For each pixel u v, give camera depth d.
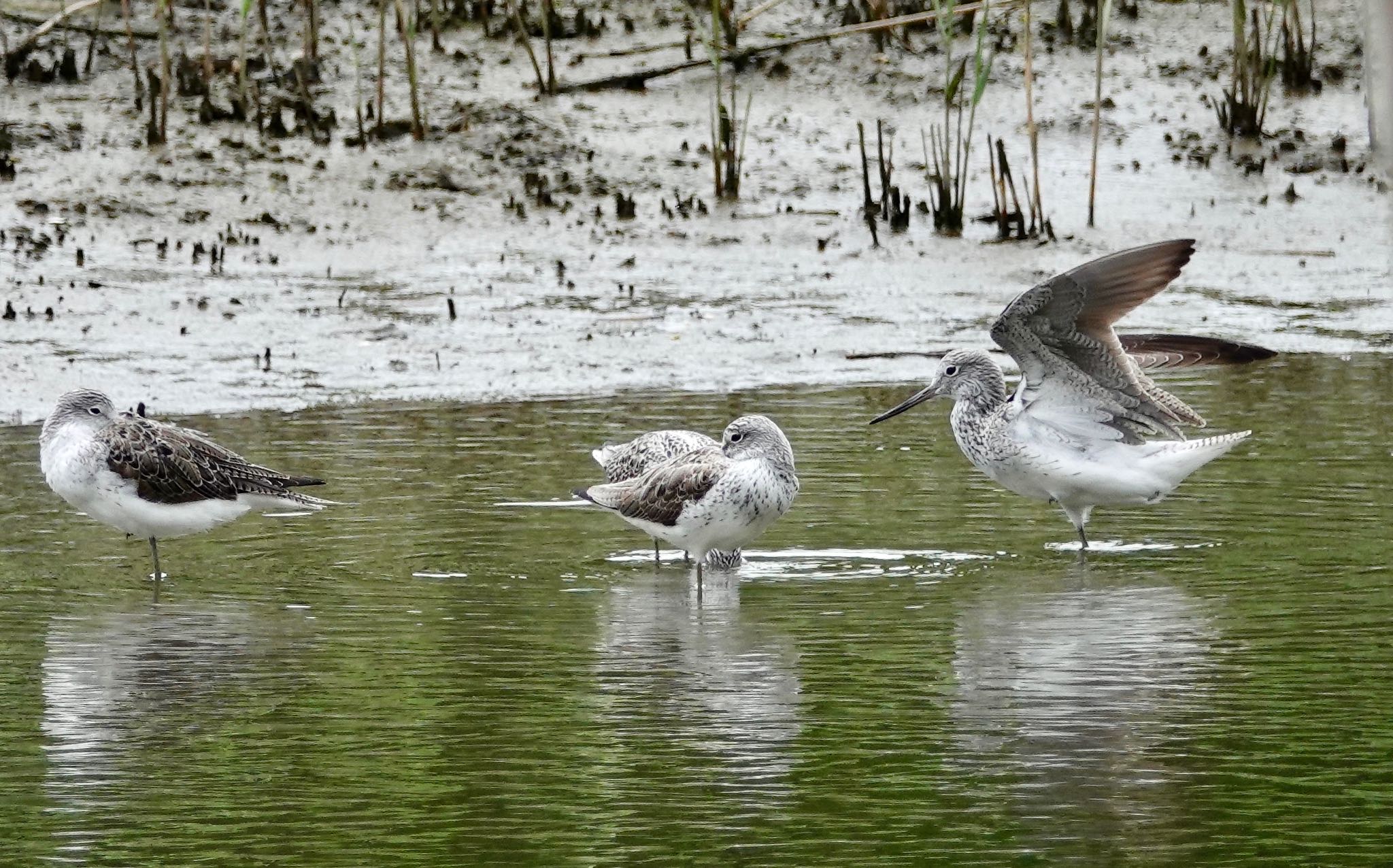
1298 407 17.77
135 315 20.23
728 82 27.30
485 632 11.61
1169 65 28.02
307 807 8.84
